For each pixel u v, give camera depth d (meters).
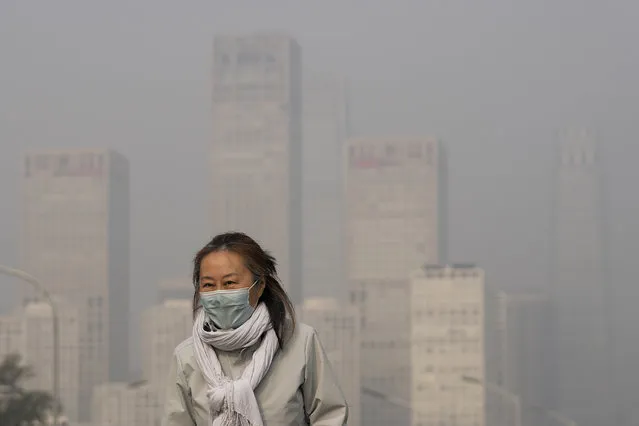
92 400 117.56
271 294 5.00
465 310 124.62
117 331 131.12
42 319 120.31
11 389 68.44
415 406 125.00
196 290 5.07
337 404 5.04
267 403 4.86
